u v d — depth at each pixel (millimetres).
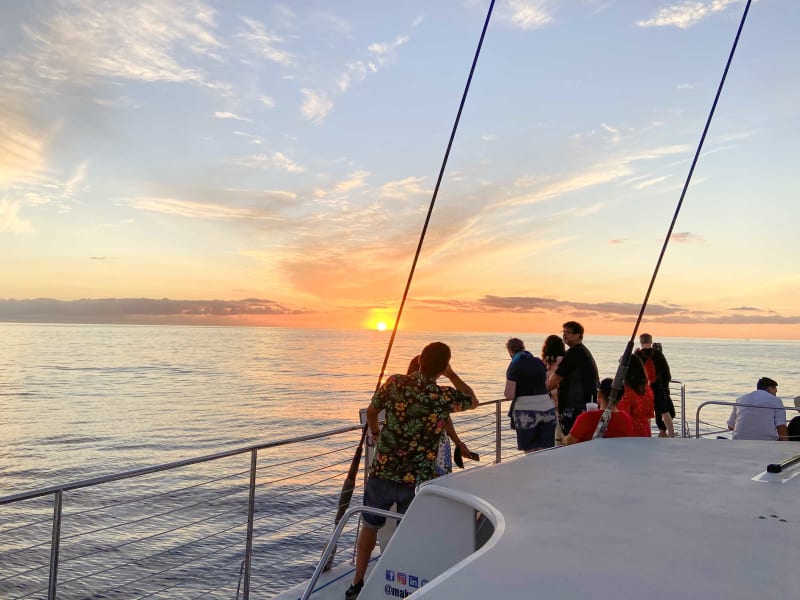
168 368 193375
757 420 8258
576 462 2467
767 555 1397
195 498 29812
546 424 6523
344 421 74625
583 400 6680
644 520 1675
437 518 2078
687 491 2006
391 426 3990
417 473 3941
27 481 40844
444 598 1171
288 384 135750
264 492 29891
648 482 2131
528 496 1938
